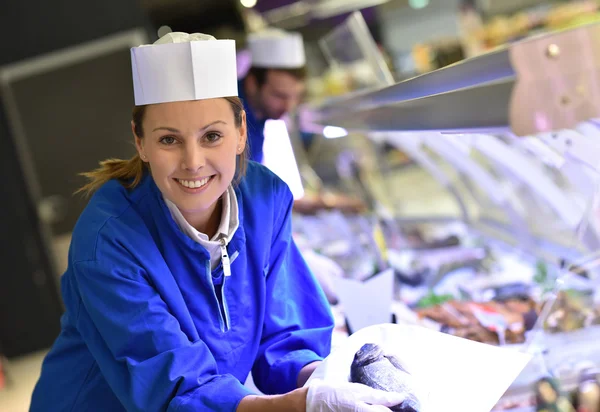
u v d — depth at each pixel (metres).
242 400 1.07
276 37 2.54
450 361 1.16
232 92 1.15
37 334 5.14
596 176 1.36
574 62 0.80
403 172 5.02
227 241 1.25
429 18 4.98
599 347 1.07
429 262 2.36
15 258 5.07
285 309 1.41
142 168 1.29
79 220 1.22
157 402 1.09
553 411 1.01
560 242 2.24
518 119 0.82
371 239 2.29
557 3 4.94
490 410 1.04
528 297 1.77
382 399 1.06
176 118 1.09
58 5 4.99
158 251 1.21
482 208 3.03
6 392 4.32
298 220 3.19
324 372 1.18
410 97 1.21
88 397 1.32
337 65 2.92
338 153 4.09
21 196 5.06
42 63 5.02
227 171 1.14
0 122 5.02
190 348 1.12
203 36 1.18
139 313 1.12
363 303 1.61
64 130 5.09
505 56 0.86
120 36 5.05
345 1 4.74
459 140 2.35
